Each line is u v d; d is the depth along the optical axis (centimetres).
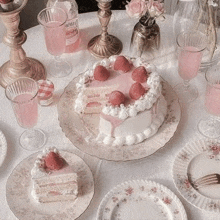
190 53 118
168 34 144
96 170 117
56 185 109
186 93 131
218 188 112
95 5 216
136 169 117
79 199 111
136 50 137
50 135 124
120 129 119
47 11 131
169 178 115
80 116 125
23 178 114
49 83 129
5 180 116
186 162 116
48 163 108
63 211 109
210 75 118
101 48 139
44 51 142
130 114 116
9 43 127
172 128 122
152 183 112
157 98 121
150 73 124
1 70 138
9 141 123
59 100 127
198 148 119
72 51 142
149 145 120
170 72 136
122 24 148
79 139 121
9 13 118
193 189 112
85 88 123
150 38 133
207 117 126
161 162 118
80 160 116
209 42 130
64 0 135
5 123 126
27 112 115
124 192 111
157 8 122
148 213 109
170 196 110
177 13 131
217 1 122
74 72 137
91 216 110
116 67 126
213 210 108
